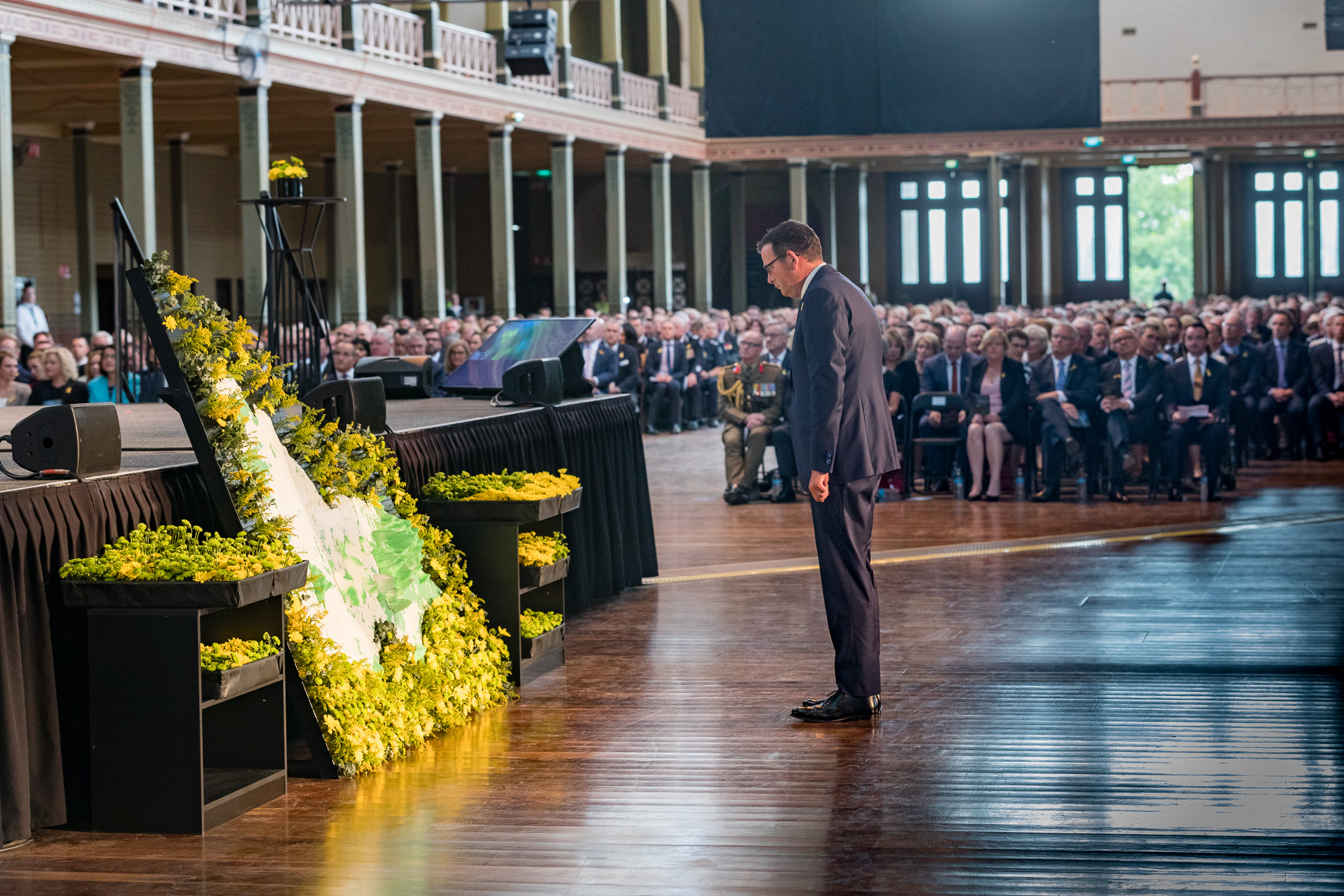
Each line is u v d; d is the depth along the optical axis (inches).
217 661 157.0
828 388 190.1
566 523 277.7
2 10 528.7
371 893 137.0
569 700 212.5
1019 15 887.1
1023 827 152.6
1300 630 250.7
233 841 152.3
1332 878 136.6
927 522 398.0
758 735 191.5
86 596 152.9
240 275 1053.2
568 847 149.2
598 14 1284.4
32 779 152.6
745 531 395.9
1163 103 1216.8
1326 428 539.5
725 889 136.7
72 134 891.4
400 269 1133.7
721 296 1278.3
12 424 255.6
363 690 178.9
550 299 1290.6
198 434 171.2
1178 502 432.5
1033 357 448.1
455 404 295.9
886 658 234.8
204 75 680.4
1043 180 1211.9
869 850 146.6
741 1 911.0
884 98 890.7
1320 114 1116.5
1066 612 270.8
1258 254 1263.5
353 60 731.4
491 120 863.7
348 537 193.2
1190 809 157.3
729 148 1120.2
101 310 940.6
